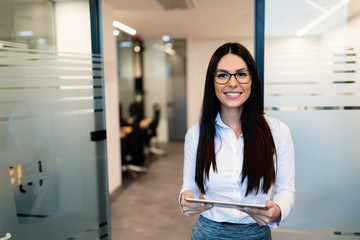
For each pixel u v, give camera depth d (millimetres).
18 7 1885
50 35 2072
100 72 2268
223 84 1219
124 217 3430
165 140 8195
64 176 2178
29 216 2018
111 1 3832
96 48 2221
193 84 7961
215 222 1302
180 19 5133
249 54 1221
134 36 7102
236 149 1274
